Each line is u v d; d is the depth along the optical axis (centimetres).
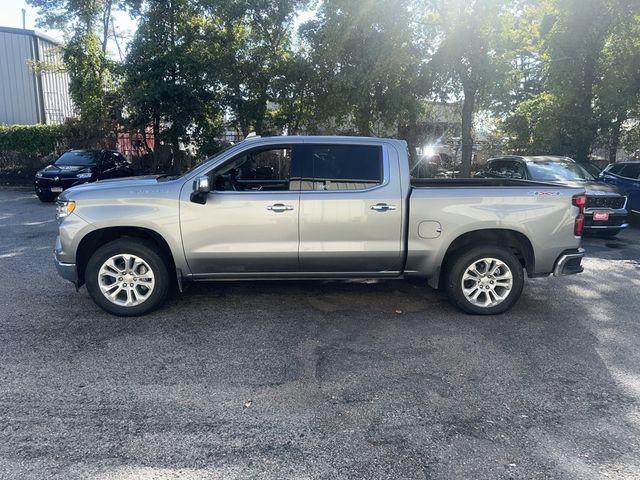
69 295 604
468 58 1465
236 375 404
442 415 348
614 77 1511
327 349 456
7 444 309
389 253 529
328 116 1702
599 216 972
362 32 1430
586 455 304
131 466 289
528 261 552
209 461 295
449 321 529
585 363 431
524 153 1878
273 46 1752
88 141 2005
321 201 518
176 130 1764
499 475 285
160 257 526
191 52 1748
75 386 383
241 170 548
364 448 310
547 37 1620
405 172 529
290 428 331
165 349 452
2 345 457
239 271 532
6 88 2364
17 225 1119
